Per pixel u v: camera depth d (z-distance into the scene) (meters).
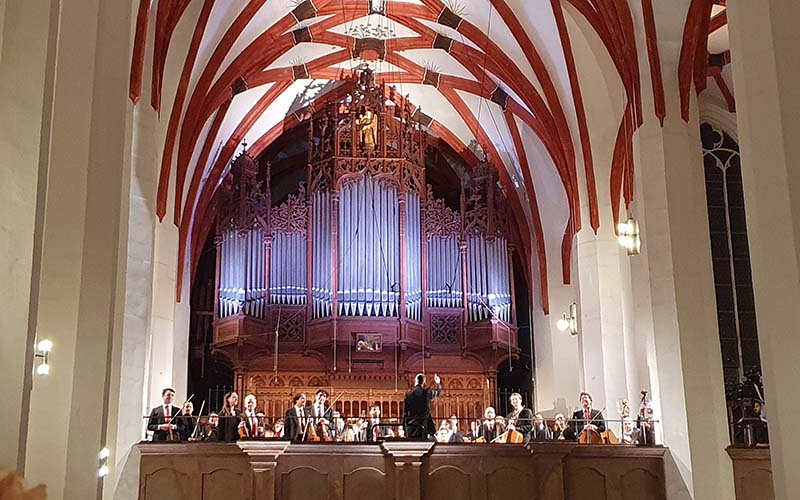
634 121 20.25
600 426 21.39
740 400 19.77
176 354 25.98
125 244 16.91
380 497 17.02
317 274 26.91
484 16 25.28
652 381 18.94
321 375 26.77
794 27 9.77
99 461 12.20
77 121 12.67
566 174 25.06
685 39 19.81
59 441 12.04
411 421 17.75
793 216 9.46
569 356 28.11
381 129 27.86
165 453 17.33
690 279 18.88
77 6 12.87
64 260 12.43
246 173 27.42
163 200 23.31
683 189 19.38
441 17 26.02
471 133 30.31
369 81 28.06
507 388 30.28
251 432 18.20
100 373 12.41
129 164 16.98
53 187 12.50
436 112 30.28
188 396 28.53
